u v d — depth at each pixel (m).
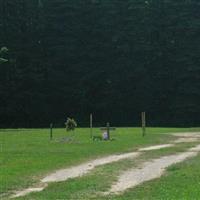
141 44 174.25
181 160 49.03
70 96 167.25
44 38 171.25
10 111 157.25
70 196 30.50
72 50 171.75
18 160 48.41
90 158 50.59
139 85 171.25
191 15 175.38
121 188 33.22
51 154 54.00
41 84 164.38
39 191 32.47
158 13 177.00
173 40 174.38
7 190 33.09
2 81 158.12
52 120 164.25
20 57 164.25
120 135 85.50
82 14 176.25
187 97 168.75
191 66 170.12
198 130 106.00
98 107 168.75
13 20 167.38
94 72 171.25
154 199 28.86
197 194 30.19
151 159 49.91
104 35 175.38
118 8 178.00
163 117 169.38
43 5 174.75
